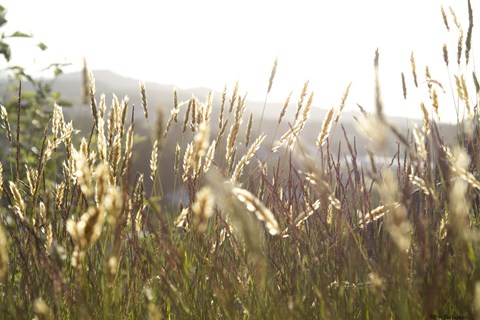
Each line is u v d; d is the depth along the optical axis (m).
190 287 2.34
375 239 2.38
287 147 2.69
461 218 1.82
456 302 1.93
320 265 2.29
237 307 2.25
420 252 1.78
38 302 1.45
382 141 1.33
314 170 1.84
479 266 1.92
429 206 2.15
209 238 2.53
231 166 2.78
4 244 1.46
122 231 2.08
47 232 2.44
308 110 2.78
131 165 2.41
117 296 2.27
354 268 2.20
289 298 2.15
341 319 2.11
